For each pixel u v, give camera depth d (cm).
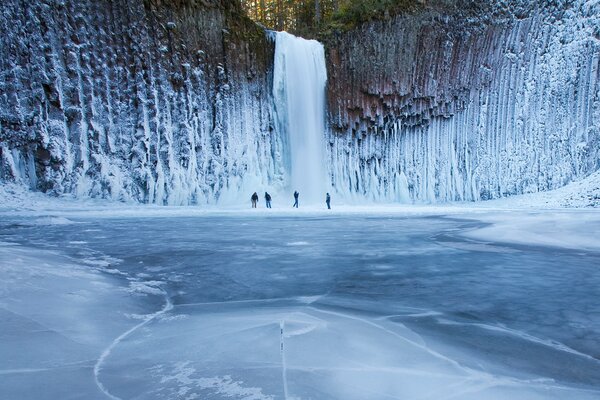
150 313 356
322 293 436
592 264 611
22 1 2545
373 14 3553
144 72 2866
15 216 1761
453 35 3478
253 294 434
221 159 3117
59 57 2589
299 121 3488
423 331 303
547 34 3297
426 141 3512
